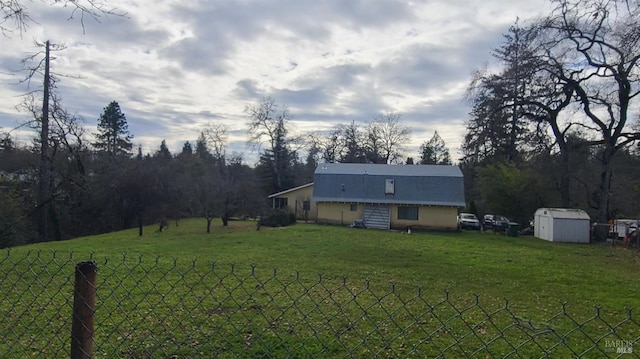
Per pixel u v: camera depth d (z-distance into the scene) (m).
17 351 4.64
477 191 41.25
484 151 39.78
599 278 12.52
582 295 9.82
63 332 5.36
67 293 7.64
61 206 27.59
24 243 24.08
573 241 25.34
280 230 27.17
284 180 50.16
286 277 10.59
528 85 28.80
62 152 26.95
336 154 58.62
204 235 23.53
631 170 30.44
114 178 28.69
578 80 26.69
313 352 4.98
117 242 19.83
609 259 17.75
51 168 26.09
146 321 5.93
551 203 31.19
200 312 6.50
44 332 5.35
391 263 14.02
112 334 5.30
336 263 13.53
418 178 35.19
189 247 17.33
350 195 34.94
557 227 25.52
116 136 47.28
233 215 35.78
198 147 51.78
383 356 4.97
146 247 17.28
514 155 36.19
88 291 2.79
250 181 40.38
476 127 34.94
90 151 29.89
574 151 28.61
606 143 26.91
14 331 5.24
